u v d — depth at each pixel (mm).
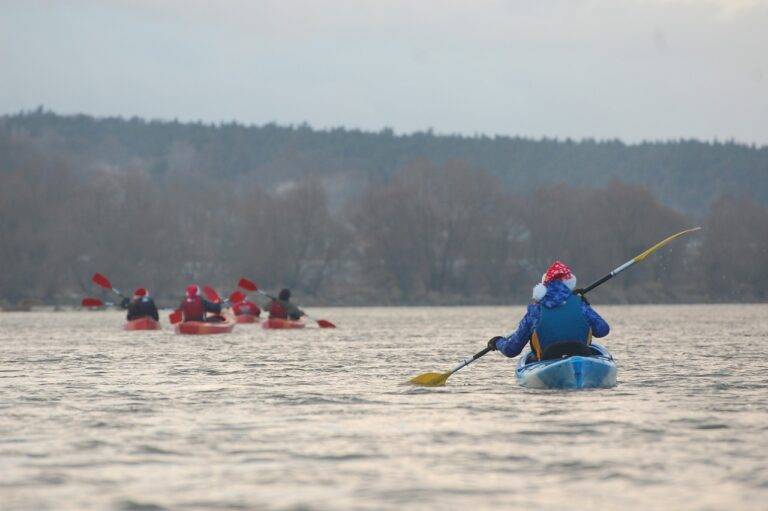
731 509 24500
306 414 40688
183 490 26859
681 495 25922
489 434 35062
